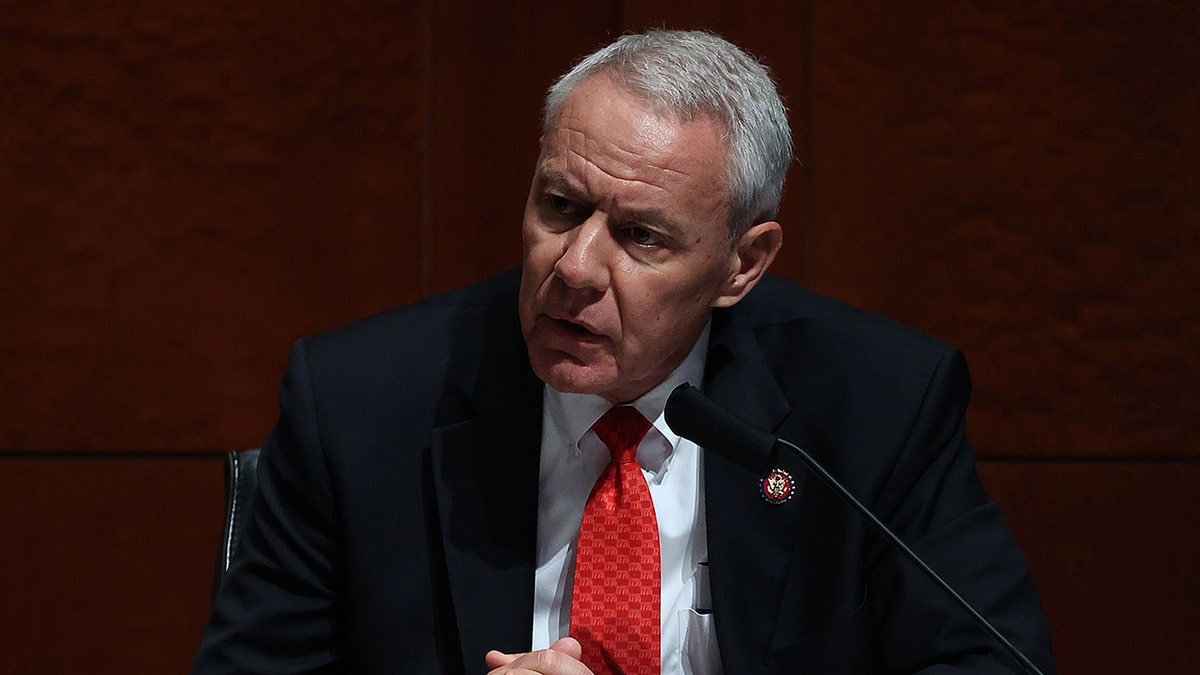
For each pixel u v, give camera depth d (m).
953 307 8.68
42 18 8.70
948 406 5.20
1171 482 8.71
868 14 8.71
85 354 8.70
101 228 8.70
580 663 4.07
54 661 8.73
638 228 4.41
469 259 8.87
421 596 4.80
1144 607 8.73
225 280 8.72
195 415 8.73
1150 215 8.66
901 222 8.68
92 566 8.77
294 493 4.94
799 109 8.68
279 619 4.80
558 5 8.84
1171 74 8.66
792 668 4.74
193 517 8.76
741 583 4.80
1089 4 8.69
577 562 4.81
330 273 8.77
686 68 4.52
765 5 8.68
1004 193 8.67
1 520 8.76
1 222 8.67
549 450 5.04
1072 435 8.70
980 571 4.83
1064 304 8.68
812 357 5.26
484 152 8.89
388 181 8.80
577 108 4.46
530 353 4.60
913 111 8.69
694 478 5.01
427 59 8.84
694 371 5.11
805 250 8.64
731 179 4.54
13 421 8.70
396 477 4.93
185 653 8.75
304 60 8.77
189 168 8.73
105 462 8.76
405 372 5.14
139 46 8.72
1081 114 8.68
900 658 4.80
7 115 8.67
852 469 4.97
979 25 8.70
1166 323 8.67
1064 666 8.72
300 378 5.09
